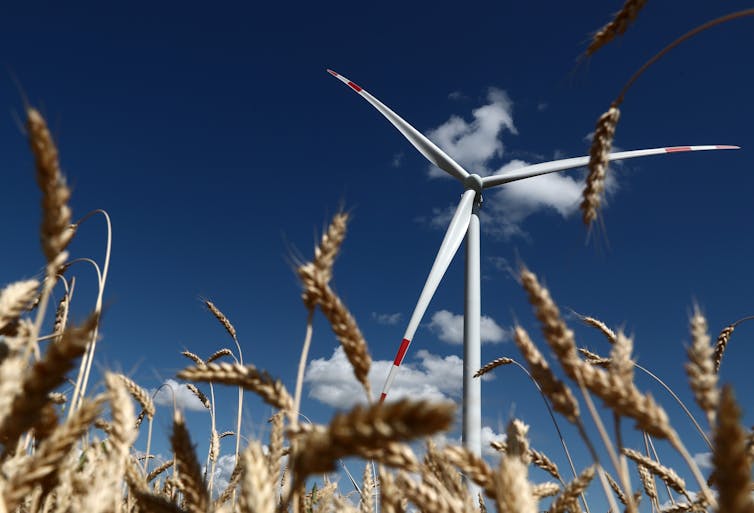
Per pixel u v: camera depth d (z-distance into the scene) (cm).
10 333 322
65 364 237
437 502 244
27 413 236
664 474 559
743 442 169
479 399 2708
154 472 582
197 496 282
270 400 271
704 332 268
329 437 188
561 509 374
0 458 245
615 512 268
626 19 454
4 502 218
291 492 212
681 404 707
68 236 276
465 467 251
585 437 277
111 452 258
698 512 515
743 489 167
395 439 179
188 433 291
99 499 243
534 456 467
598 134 458
